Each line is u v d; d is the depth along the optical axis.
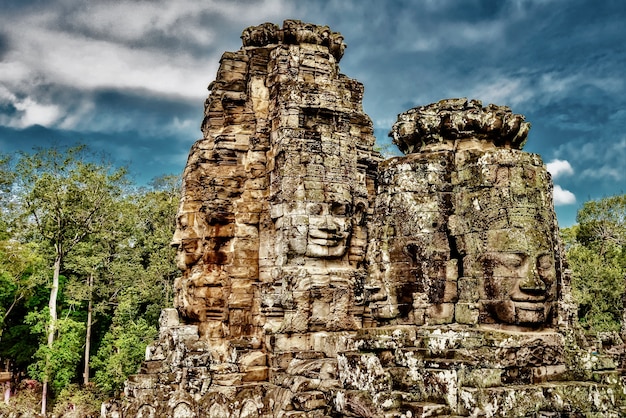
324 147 16.88
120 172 32.62
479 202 8.33
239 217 17.47
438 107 9.24
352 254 17.09
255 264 17.41
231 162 17.95
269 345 15.32
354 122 18.42
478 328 7.85
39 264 30.83
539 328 7.91
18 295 31.97
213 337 16.91
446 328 7.92
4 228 31.47
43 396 28.08
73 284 32.62
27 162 30.59
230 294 17.11
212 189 17.66
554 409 7.23
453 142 9.07
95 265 34.38
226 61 18.81
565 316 9.06
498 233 8.01
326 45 18.61
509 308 7.76
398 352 8.11
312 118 17.12
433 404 7.20
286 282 15.56
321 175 16.59
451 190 8.76
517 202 8.02
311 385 11.79
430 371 7.46
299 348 15.23
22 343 33.12
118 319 32.47
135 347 29.56
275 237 16.72
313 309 15.62
